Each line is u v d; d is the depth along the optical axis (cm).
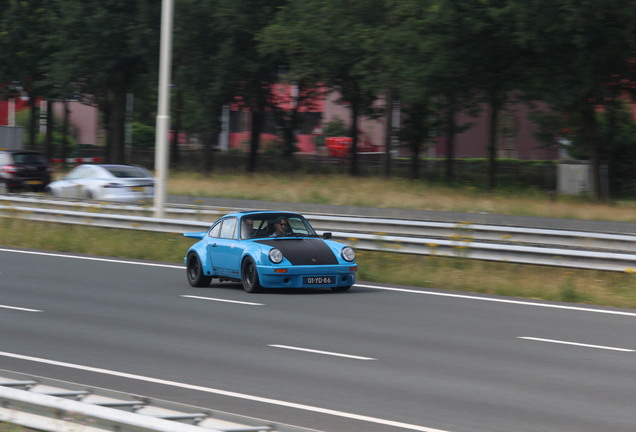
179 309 2875
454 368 1980
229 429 1304
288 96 11956
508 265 3653
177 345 2259
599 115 9219
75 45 11375
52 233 5228
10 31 11712
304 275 3156
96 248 4784
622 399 1689
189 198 7731
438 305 2955
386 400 1678
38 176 8125
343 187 8562
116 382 1833
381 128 15625
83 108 19450
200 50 11019
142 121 16562
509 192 8444
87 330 2488
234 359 2081
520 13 7262
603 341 2319
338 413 1577
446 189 8394
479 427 1484
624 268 3256
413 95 8481
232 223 3391
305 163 12294
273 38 9869
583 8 7025
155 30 10962
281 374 1912
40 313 2800
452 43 8012
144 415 1362
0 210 5831
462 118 15088
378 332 2450
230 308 2894
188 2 10656
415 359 2080
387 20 8869
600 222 5853
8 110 18412
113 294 3238
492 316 2730
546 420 1532
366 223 4859
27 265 4169
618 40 7388
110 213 5638
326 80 10231
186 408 1460
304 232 3384
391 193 7869
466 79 8369
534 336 2388
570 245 4097
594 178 8269
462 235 4438
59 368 1977
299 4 9806
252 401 1670
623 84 8431
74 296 3183
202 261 3422
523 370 1956
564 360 2069
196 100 11056
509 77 8431
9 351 2180
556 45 7575
